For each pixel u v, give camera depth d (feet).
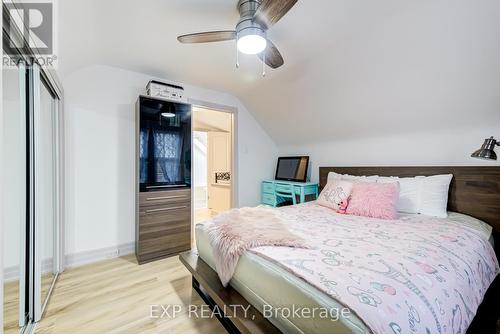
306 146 12.68
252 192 13.26
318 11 5.39
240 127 12.64
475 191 6.80
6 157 4.23
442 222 6.14
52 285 6.49
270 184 12.87
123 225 8.92
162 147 8.98
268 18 4.56
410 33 5.76
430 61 6.13
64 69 7.04
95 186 8.34
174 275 7.29
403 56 6.36
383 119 8.62
